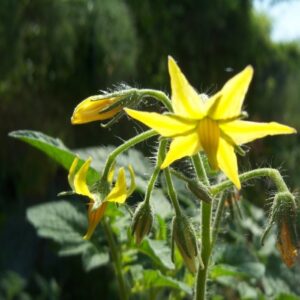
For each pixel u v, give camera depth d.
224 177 0.07
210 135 0.06
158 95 0.07
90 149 0.09
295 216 0.06
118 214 0.08
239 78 0.05
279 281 0.10
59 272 0.19
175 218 0.06
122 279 0.08
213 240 0.07
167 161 0.06
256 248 0.10
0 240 0.20
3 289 0.17
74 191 0.06
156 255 0.08
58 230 0.09
